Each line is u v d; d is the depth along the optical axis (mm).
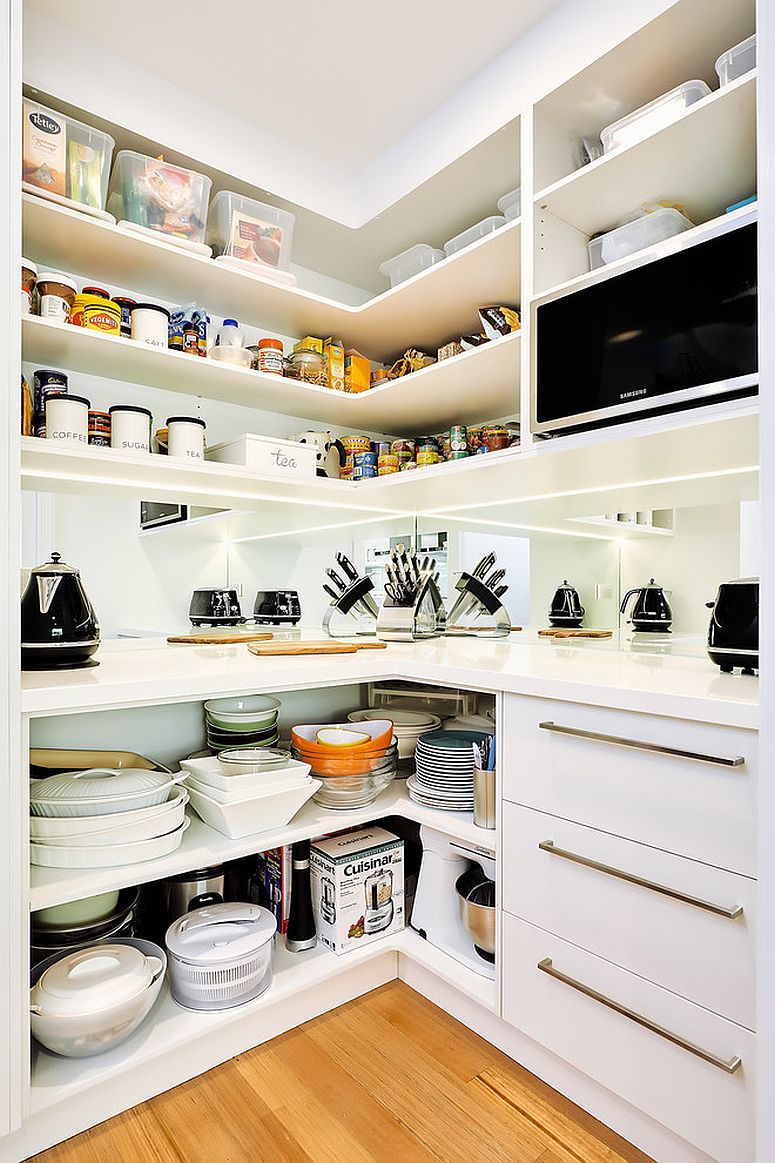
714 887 1006
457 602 2354
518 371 1726
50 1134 1137
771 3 814
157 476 1563
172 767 1720
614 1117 1180
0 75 1085
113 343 1432
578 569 1955
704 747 1021
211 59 1527
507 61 1520
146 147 1579
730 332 1123
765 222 814
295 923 1562
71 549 1643
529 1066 1339
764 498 813
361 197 1946
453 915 1622
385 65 1554
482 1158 1127
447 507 2213
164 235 1500
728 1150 987
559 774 1252
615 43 1292
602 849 1171
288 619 2131
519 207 1613
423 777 1643
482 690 1426
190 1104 1244
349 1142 1159
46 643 1323
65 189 1368
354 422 2234
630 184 1386
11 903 1051
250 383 1763
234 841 1385
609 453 1381
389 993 1623
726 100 1136
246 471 1613
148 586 1782
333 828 1520
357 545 2346
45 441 1280
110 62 1486
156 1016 1313
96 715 1594
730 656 1327
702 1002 1020
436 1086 1295
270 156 1771
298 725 1927
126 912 1462
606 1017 1163
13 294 1096
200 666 1445
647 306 1233
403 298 1811
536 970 1288
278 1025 1447
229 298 1779
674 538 1716
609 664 1533
